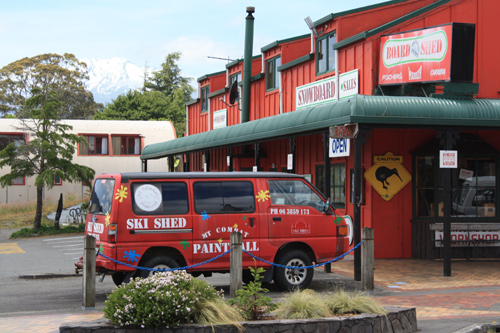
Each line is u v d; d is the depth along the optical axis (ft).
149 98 231.71
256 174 40.55
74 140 96.63
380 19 63.46
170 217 38.09
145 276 37.47
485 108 47.57
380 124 45.55
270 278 40.27
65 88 249.55
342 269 51.98
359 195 45.27
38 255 67.77
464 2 58.03
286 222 40.47
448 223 46.96
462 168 57.77
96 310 34.19
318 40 69.00
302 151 71.41
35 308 36.63
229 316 26.03
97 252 37.83
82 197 132.46
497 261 56.03
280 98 77.41
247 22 85.66
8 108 243.19
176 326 24.68
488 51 58.44
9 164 95.61
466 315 32.04
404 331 28.02
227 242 39.17
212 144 76.69
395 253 57.31
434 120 46.16
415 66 52.34
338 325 26.14
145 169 114.42
